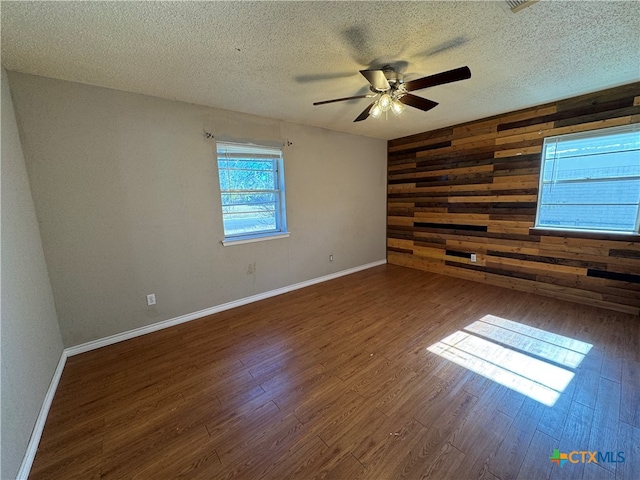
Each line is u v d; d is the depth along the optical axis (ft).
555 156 10.52
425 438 4.89
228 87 8.08
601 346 7.47
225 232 10.83
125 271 8.55
